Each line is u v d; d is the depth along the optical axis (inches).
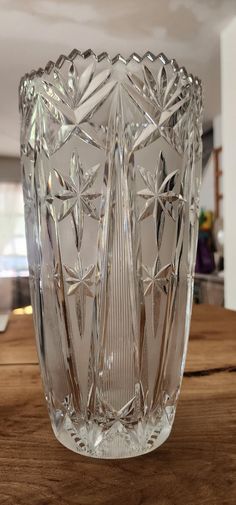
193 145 11.4
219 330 22.4
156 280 10.7
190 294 11.6
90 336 10.5
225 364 16.7
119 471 9.2
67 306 10.6
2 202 180.5
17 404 13.1
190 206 11.3
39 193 10.9
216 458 9.7
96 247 10.4
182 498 8.2
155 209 10.6
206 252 97.4
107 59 10.1
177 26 61.1
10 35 64.3
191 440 10.6
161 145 10.5
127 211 10.5
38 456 9.9
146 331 10.6
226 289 64.1
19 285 121.4
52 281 10.7
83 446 10.1
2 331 22.8
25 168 11.6
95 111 10.2
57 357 10.8
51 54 71.5
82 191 10.4
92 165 10.3
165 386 11.0
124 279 10.5
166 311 10.9
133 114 10.3
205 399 13.2
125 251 10.5
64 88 10.3
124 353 10.6
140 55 10.4
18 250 181.9
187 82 11.0
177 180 10.8
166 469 9.3
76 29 62.0
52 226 10.6
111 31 62.5
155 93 10.4
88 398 10.5
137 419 10.5
